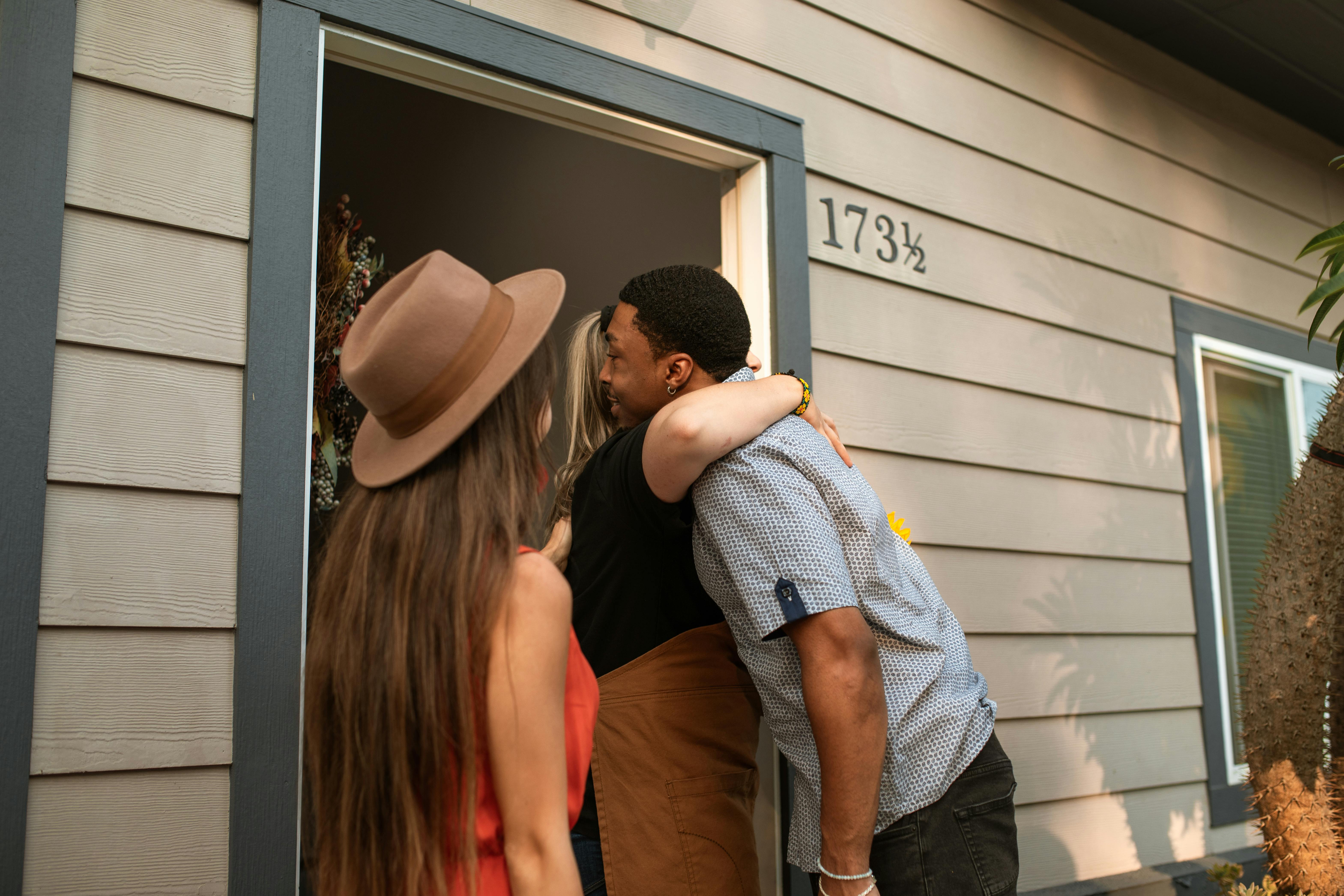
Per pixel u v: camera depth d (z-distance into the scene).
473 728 0.85
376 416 0.95
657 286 1.41
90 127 1.42
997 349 2.61
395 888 0.84
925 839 1.27
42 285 1.33
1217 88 3.45
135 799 1.33
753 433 1.27
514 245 3.32
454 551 0.88
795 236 2.19
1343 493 2.19
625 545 1.35
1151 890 2.59
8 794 1.23
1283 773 2.18
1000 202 2.70
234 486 1.45
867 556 1.30
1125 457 2.88
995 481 2.55
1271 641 2.22
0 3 1.36
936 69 2.62
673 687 1.33
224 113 1.52
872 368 2.33
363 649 0.88
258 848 1.38
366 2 1.66
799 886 1.91
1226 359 3.31
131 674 1.34
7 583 1.26
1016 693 2.49
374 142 3.58
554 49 1.89
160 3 1.49
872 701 1.16
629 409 1.47
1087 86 3.02
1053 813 2.50
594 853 1.31
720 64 2.18
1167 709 2.83
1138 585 2.84
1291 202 3.66
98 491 1.36
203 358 1.45
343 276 1.99
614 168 3.11
